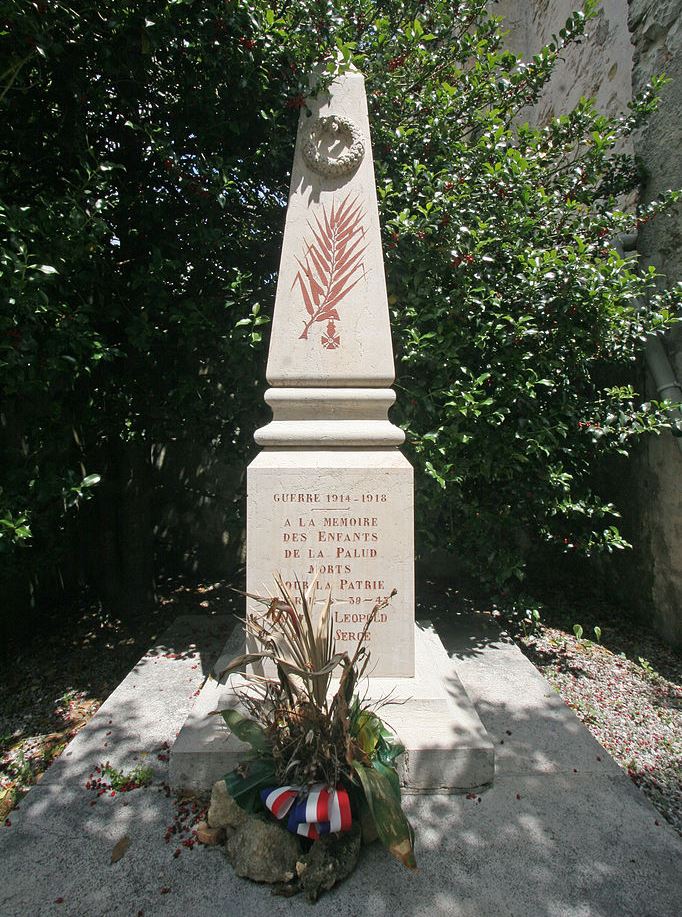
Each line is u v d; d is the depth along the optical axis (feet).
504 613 13.70
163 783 7.68
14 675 12.04
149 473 15.33
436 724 7.86
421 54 12.70
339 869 5.97
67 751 8.43
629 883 6.02
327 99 9.70
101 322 12.12
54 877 6.12
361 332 9.17
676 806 7.80
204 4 10.02
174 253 12.55
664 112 13.62
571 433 13.29
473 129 13.62
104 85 11.25
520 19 23.76
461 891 5.91
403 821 5.91
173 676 10.87
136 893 5.92
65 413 11.73
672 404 12.39
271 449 8.93
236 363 12.70
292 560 8.54
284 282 9.31
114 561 14.98
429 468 11.40
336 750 6.26
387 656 8.48
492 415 11.68
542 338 12.34
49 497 10.22
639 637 13.82
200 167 10.89
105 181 10.55
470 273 11.88
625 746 9.34
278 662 6.41
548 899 5.82
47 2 8.77
